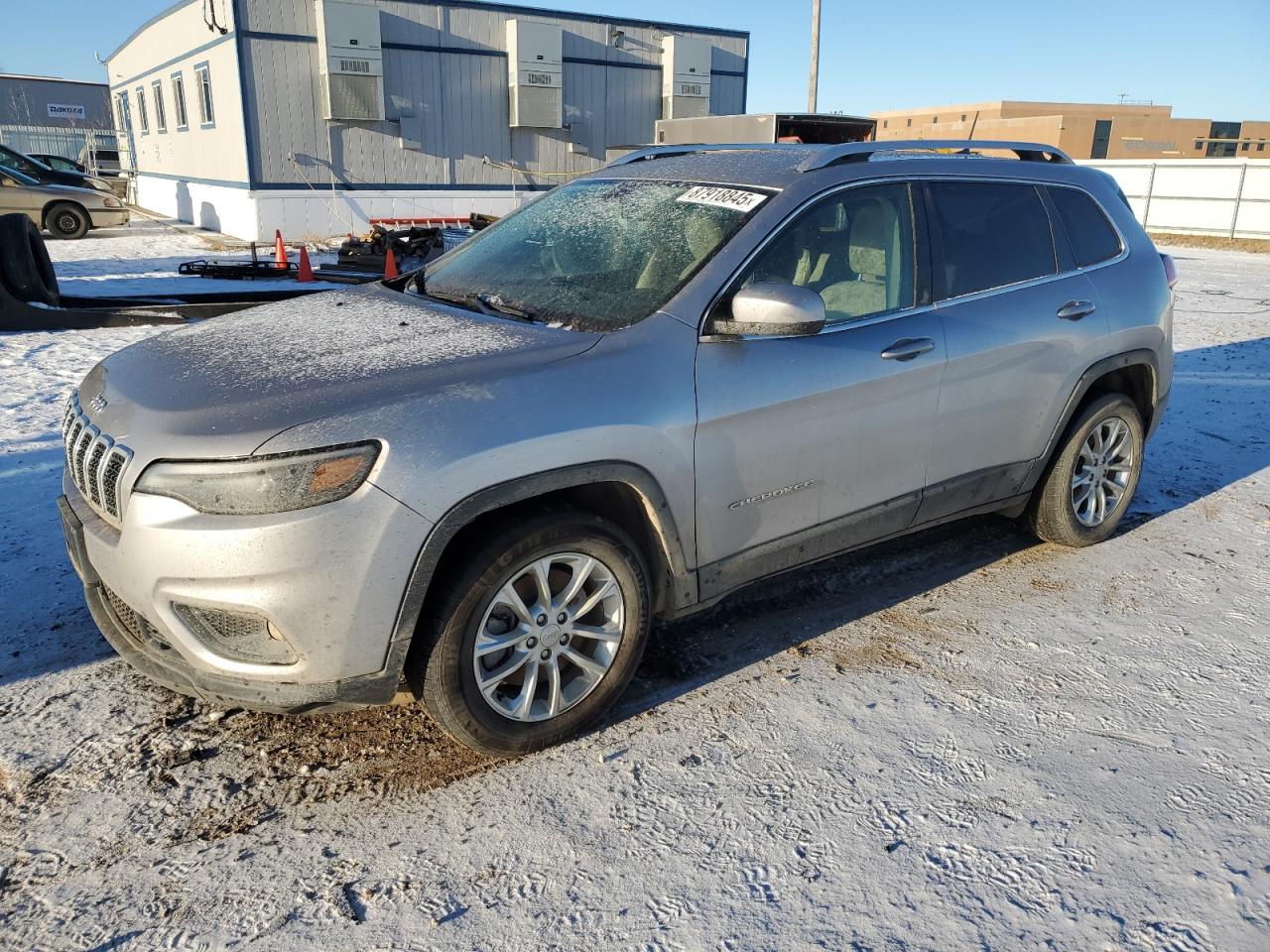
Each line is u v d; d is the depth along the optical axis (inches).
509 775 113.7
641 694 131.3
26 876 96.6
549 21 876.0
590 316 125.3
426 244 604.7
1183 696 131.8
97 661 135.7
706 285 123.9
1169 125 2415.1
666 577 123.9
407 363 112.0
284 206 800.9
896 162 147.3
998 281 155.9
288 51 771.4
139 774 112.3
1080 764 116.4
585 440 109.6
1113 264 174.1
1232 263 756.0
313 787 111.3
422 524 100.3
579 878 97.6
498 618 111.9
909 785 112.1
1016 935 90.5
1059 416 165.2
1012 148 172.1
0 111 1614.2
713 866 99.3
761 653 142.8
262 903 93.7
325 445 97.6
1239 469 231.5
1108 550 182.4
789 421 127.2
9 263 371.6
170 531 97.5
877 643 146.2
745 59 1003.9
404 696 130.0
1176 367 343.9
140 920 91.4
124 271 572.7
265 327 134.3
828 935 90.5
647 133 967.6
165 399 109.0
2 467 213.9
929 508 152.2
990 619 154.2
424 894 95.2
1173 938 90.0
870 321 138.3
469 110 865.5
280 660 101.2
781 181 136.4
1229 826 105.5
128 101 1136.2
